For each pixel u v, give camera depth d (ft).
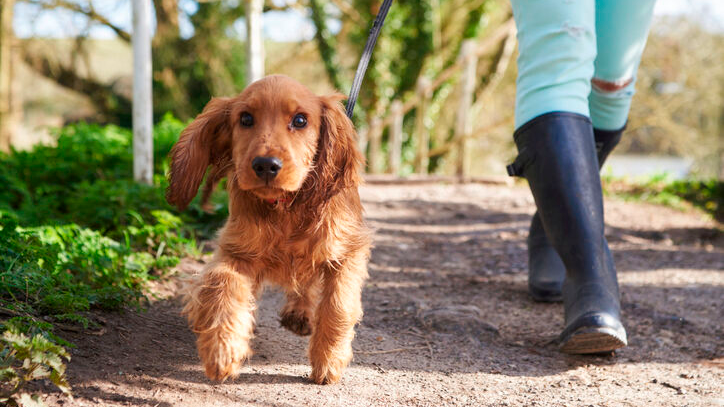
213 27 49.06
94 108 54.34
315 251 7.59
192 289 7.22
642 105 52.70
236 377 7.61
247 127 7.09
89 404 6.29
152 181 16.29
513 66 58.59
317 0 49.29
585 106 9.41
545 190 9.14
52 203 14.67
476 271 14.73
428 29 50.83
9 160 17.35
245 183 6.72
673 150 54.54
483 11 53.06
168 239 12.54
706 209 26.07
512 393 7.88
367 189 25.96
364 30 51.42
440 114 57.21
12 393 5.76
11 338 5.90
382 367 8.61
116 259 10.53
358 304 7.75
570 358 9.37
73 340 7.78
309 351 7.78
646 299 12.40
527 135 9.40
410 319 10.89
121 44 58.18
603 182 30.66
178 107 49.16
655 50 50.67
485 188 27.48
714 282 13.84
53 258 9.33
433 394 7.70
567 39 9.18
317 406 6.95
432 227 19.61
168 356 7.96
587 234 8.96
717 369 8.93
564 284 9.37
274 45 54.34
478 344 9.88
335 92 8.07
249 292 7.26
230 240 7.52
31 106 53.72
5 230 9.36
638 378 8.55
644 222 21.95
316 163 7.49
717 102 51.13
